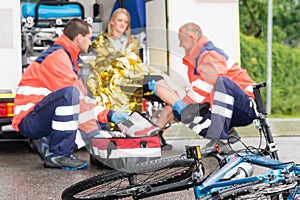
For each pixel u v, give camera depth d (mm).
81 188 4414
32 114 6668
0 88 7660
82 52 6543
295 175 4023
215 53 7176
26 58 8156
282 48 17281
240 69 7520
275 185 3961
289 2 18609
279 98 16984
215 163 6559
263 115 4516
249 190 3898
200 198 4039
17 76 7699
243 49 16953
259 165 4238
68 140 6543
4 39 7695
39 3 8273
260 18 17938
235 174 4156
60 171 6816
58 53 6598
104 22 8734
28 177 6520
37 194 5770
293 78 17125
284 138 9164
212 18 7910
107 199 4328
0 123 7258
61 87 6516
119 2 8578
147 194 4254
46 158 6980
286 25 18203
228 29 7934
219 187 4035
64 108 6480
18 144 8969
